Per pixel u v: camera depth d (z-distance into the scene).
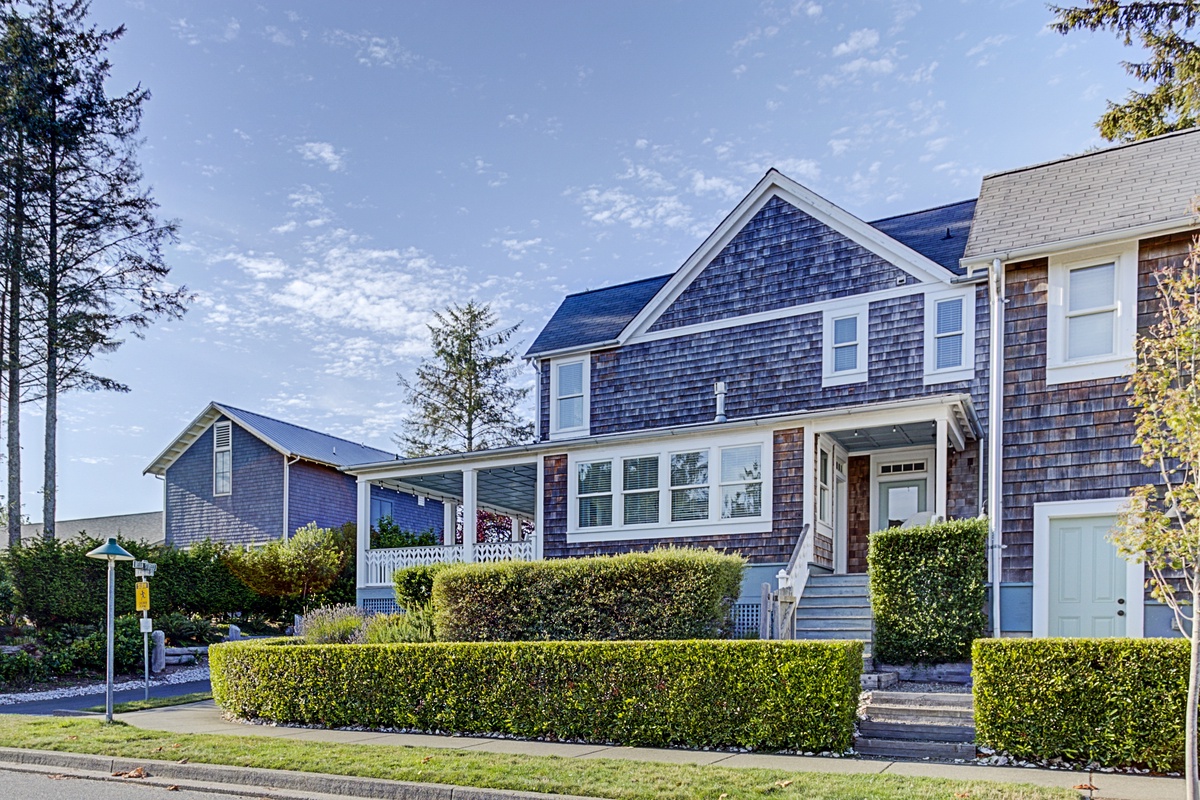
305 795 8.24
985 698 8.81
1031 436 13.77
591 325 22.56
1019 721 8.62
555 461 18.27
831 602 14.19
